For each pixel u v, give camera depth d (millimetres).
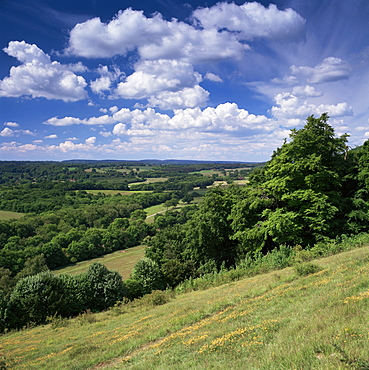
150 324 15227
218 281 25781
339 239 27969
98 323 20500
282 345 6855
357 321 7023
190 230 38375
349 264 15758
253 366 6168
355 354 5293
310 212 28109
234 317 11516
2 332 26375
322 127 31328
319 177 28500
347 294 9750
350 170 31234
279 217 28672
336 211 29469
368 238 25594
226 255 38375
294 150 29969
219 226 37062
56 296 29391
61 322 23516
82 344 14211
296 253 24094
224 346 8242
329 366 5113
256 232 31031
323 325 7465
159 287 38969
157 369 7895
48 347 15617
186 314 15141
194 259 39812
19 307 28594
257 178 38406
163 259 44281
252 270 25312
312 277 15164
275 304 12062
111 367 9656
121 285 34406
